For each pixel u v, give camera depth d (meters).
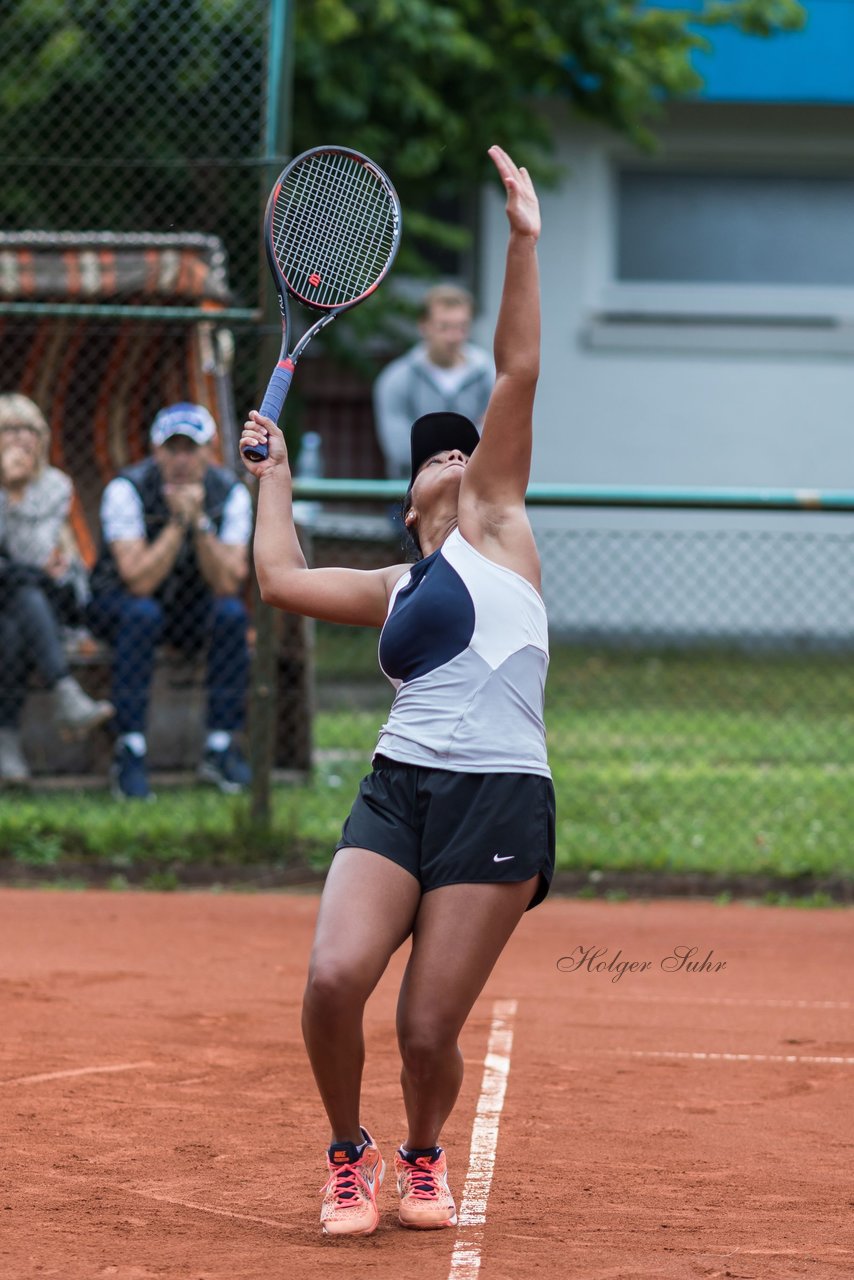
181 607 31.08
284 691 32.09
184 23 35.22
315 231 15.15
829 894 26.78
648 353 61.16
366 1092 16.27
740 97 58.53
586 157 60.47
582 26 50.62
